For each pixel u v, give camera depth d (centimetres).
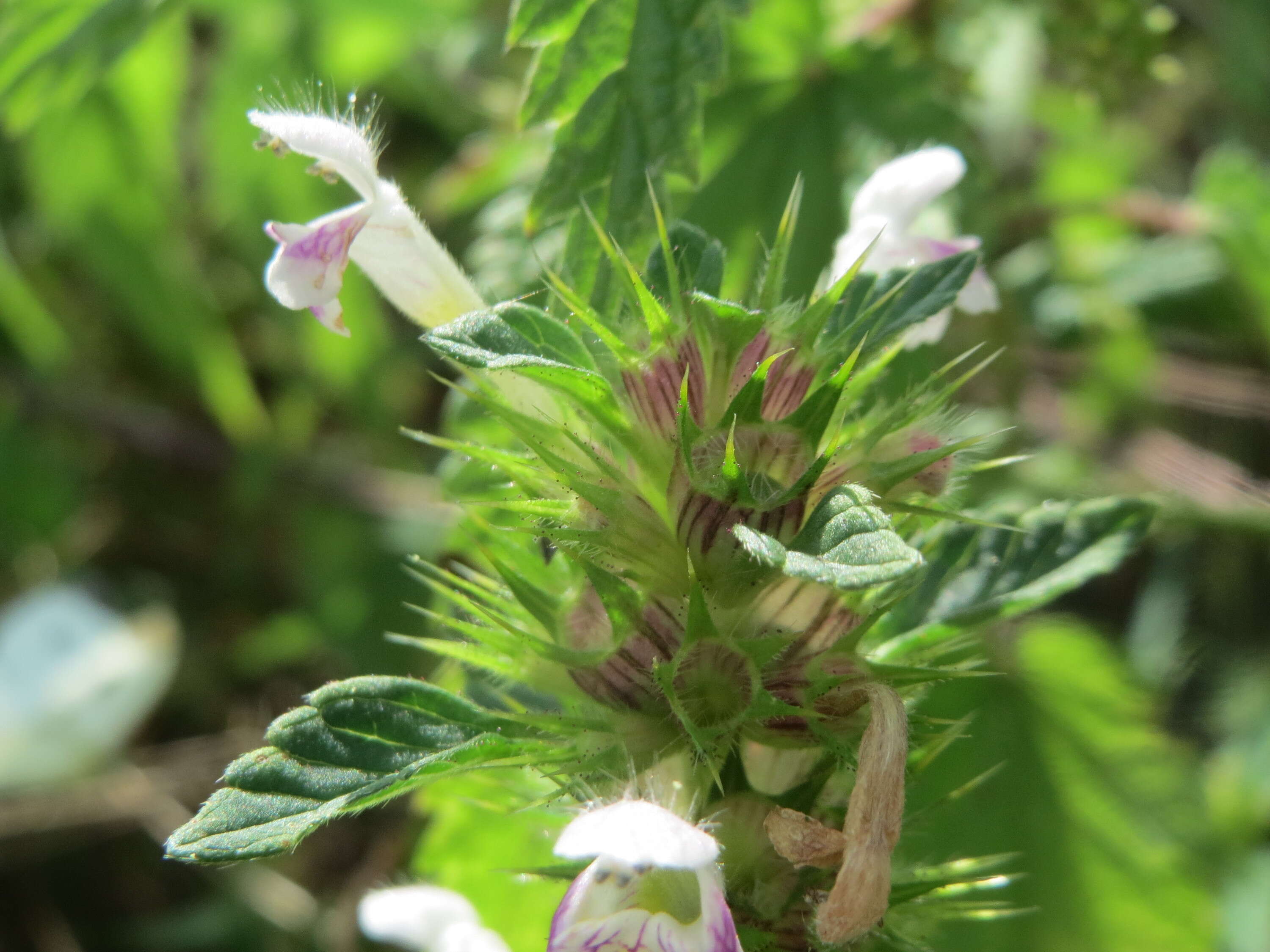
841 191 17
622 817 10
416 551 22
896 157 17
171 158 24
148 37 18
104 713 22
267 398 25
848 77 17
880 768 10
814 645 10
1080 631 16
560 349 11
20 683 22
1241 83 24
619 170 13
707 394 11
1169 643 21
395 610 22
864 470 10
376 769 10
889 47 17
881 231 10
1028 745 16
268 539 23
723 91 17
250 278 25
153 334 24
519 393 11
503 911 14
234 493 24
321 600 22
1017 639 16
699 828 10
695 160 13
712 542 10
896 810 10
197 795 21
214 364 24
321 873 21
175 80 23
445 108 25
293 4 23
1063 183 23
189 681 23
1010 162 22
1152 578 21
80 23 17
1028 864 16
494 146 20
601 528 11
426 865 14
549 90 13
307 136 11
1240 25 24
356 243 11
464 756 10
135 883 21
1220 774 19
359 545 23
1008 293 20
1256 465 22
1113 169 23
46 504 24
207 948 21
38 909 21
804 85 17
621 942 10
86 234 24
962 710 16
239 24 23
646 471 11
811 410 10
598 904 10
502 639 11
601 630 11
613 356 11
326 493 23
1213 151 25
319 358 24
